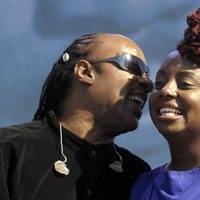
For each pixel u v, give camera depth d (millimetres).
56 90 4426
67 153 4141
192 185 3363
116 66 4324
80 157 4160
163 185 3494
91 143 4230
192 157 3467
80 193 4070
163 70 3500
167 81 3475
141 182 3734
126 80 4312
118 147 4531
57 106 4430
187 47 3406
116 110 4293
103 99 4301
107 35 4504
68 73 4395
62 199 3963
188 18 3520
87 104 4316
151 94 3545
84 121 4305
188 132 3406
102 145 4250
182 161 3508
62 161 4082
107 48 4387
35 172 3986
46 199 3922
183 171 3447
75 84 4363
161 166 3699
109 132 4328
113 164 4297
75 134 4219
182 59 3439
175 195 3396
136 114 4359
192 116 3375
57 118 4387
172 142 3475
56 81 4434
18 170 3938
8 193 3873
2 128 4215
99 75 4320
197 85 3383
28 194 3904
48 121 4297
